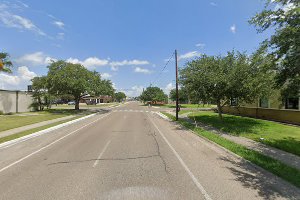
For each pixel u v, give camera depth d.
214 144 11.81
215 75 18.34
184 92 22.08
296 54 8.81
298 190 5.86
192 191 5.72
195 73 19.56
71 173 7.12
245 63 17.88
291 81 10.15
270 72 12.41
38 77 42.78
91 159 8.77
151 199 5.24
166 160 8.62
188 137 14.09
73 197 5.37
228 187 6.02
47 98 44.62
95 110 46.12
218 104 20.89
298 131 15.39
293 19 8.85
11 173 7.22
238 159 8.86
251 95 18.25
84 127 19.27
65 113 35.94
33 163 8.34
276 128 16.73
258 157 8.75
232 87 18.28
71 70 39.25
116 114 35.44
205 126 18.98
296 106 20.88
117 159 8.76
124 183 6.23
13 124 20.66
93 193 5.58
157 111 43.41
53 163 8.29
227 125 18.67
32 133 15.41
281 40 9.23
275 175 6.95
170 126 20.02
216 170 7.45
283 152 9.87
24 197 5.41
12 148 11.14
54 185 6.13
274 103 23.64
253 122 20.55
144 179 6.55
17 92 37.53
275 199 5.33
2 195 5.54
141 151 10.14
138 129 17.81
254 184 6.25
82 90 40.56
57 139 13.45
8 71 26.39
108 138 13.59
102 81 47.97
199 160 8.68
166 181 6.40
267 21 9.69
